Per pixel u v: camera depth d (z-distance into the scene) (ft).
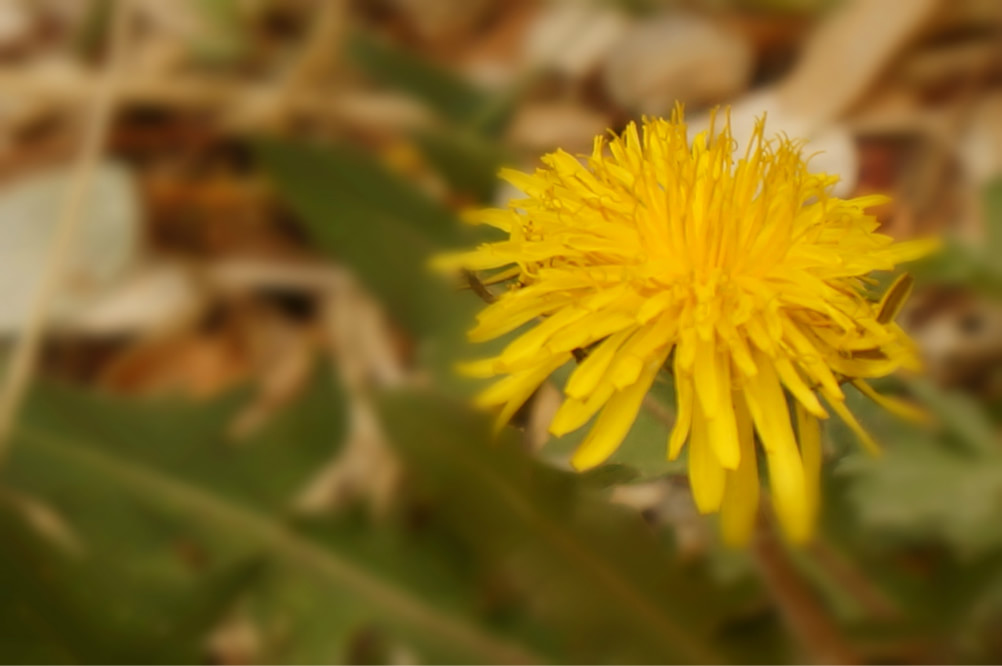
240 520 0.69
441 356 0.73
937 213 0.83
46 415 0.70
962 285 0.77
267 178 0.81
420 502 0.73
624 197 0.62
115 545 0.68
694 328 0.60
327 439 0.71
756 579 0.68
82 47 1.03
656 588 0.66
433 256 0.75
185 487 0.69
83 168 0.78
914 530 0.70
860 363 0.60
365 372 0.79
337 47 0.96
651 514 0.71
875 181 0.86
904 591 0.68
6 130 0.96
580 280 0.61
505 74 1.03
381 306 0.78
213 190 0.91
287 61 1.05
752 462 0.60
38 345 0.73
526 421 0.72
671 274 0.61
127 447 0.69
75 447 0.69
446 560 0.69
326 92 0.97
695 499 0.59
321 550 0.69
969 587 0.67
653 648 0.66
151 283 0.84
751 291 0.61
